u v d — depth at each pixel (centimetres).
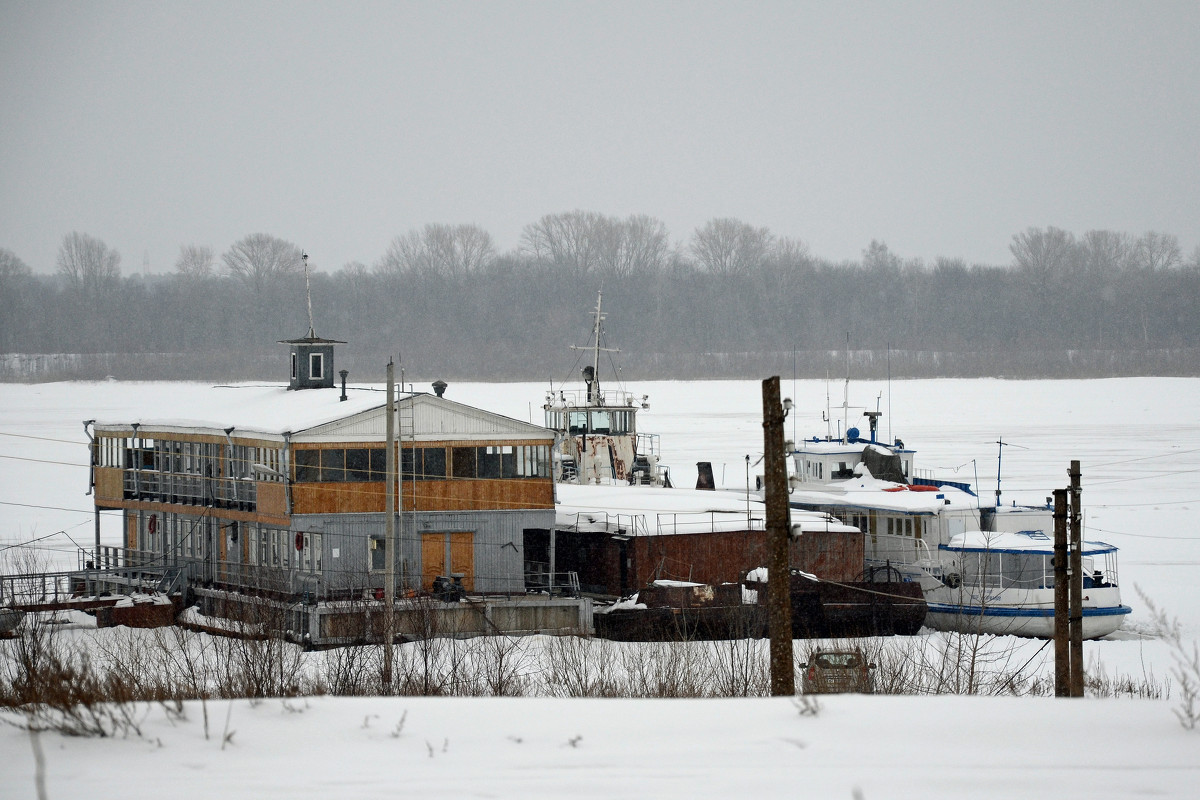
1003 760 5781
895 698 6900
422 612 14900
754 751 5978
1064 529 11794
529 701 7038
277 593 17250
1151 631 18488
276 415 19662
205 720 6275
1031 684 13650
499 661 12706
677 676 12369
